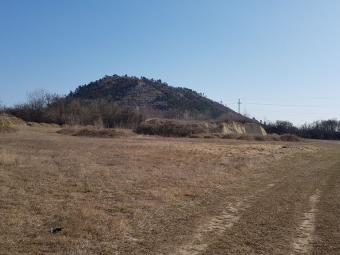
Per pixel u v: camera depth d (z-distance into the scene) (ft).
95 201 42.83
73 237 30.53
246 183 62.80
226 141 189.57
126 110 348.38
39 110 322.14
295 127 384.47
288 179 69.46
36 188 46.68
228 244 31.24
